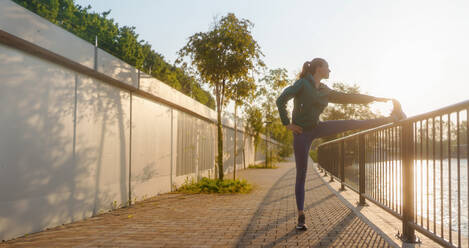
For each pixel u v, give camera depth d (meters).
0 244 3.29
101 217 4.84
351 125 3.61
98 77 5.07
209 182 8.45
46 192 4.00
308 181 10.37
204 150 11.34
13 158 3.54
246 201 6.35
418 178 3.01
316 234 3.57
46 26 3.73
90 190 4.89
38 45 3.60
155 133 7.27
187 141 9.47
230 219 4.55
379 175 4.37
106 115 5.36
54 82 4.16
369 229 3.77
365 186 5.39
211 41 8.12
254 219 4.52
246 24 8.34
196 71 8.80
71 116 4.48
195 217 4.75
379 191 4.38
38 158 3.88
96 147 5.06
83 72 4.76
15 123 3.57
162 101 7.54
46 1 15.04
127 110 6.05
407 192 3.21
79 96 4.66
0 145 3.38
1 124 3.40
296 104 3.68
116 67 5.28
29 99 3.77
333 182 9.57
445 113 2.40
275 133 20.34
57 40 3.91
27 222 3.71
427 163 2.72
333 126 3.66
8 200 3.47
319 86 3.72
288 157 38.53
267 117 17.84
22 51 3.68
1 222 3.38
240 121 17.09
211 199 6.68
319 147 15.14
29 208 3.74
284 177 12.45
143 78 6.25
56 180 4.17
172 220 4.54
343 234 3.55
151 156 7.04
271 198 6.73
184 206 5.80
